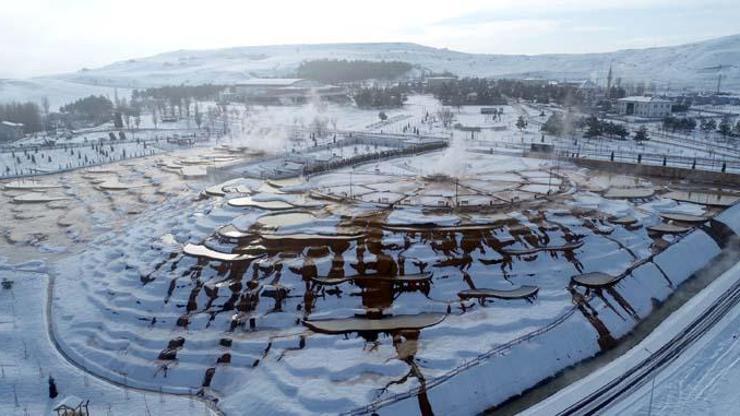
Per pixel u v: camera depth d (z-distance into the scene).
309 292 70.25
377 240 77.81
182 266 77.81
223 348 63.94
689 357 62.00
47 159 165.38
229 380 60.34
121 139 194.75
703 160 131.38
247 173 124.56
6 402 57.53
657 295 77.31
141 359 63.91
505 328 64.06
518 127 182.12
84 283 81.62
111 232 102.50
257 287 71.50
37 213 118.81
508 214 86.62
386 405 52.44
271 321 67.06
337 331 63.47
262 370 59.59
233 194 105.38
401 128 190.00
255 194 103.25
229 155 161.12
